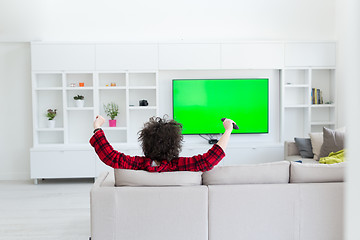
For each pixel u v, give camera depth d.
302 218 2.37
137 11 5.89
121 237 2.31
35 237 3.37
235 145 5.69
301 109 6.11
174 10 5.92
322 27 6.03
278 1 5.96
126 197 2.29
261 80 5.89
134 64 5.62
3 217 3.98
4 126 5.89
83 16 5.84
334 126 5.89
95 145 2.38
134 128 6.00
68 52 5.56
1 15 5.70
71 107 5.75
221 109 5.91
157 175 2.35
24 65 5.84
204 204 2.32
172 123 2.37
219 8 5.94
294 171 2.45
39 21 5.77
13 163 5.93
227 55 5.67
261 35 6.00
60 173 5.54
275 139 6.09
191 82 5.85
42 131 5.91
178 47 5.64
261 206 2.35
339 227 2.37
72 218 3.93
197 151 5.66
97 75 5.61
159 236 2.32
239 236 2.36
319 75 6.04
